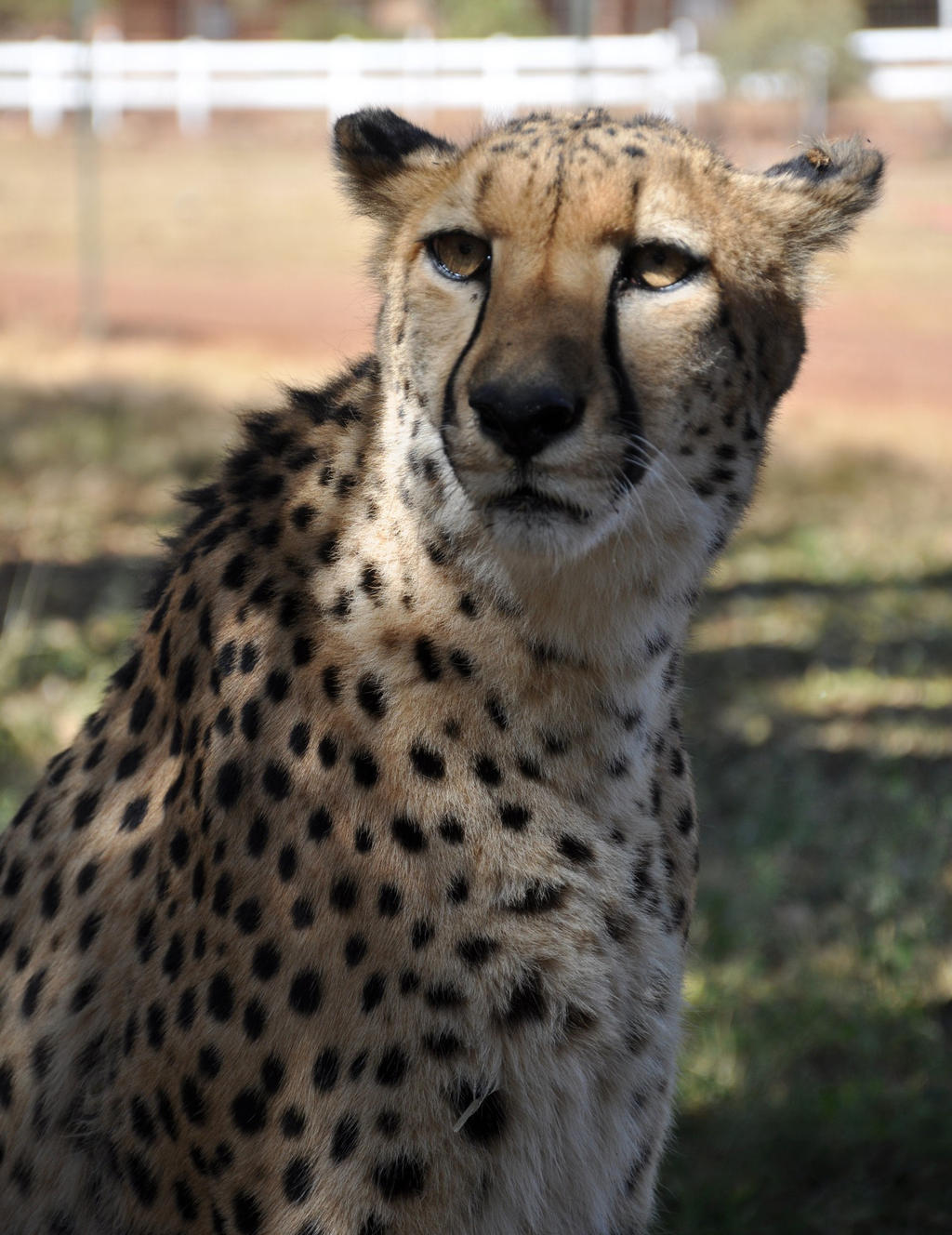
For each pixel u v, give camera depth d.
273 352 33.59
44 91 58.31
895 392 31.94
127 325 35.75
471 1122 6.27
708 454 6.68
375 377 7.00
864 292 40.41
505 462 6.14
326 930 6.15
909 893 12.90
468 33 65.62
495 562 6.30
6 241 44.81
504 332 6.14
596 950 6.46
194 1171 6.41
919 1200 9.55
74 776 7.56
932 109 57.12
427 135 7.41
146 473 24.03
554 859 6.39
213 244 45.88
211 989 6.32
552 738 6.43
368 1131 6.14
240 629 6.66
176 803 6.77
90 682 15.74
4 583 18.78
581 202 6.25
